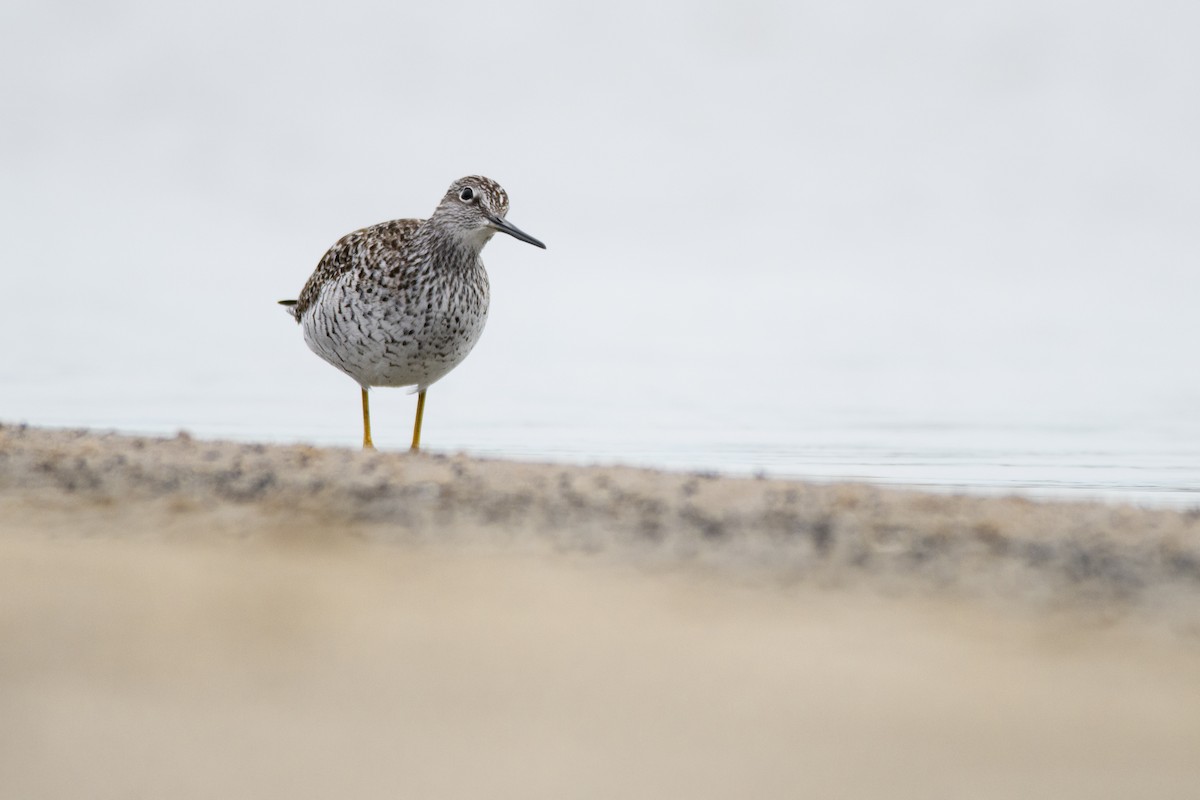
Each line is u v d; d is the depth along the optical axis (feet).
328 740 25.27
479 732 25.61
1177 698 28.02
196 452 44.04
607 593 32.76
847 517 37.60
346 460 43.06
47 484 40.93
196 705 26.63
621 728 25.85
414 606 31.78
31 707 26.58
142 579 33.47
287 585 33.12
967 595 33.17
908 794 23.81
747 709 26.94
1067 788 24.23
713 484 40.47
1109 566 34.81
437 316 57.06
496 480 40.60
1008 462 65.31
